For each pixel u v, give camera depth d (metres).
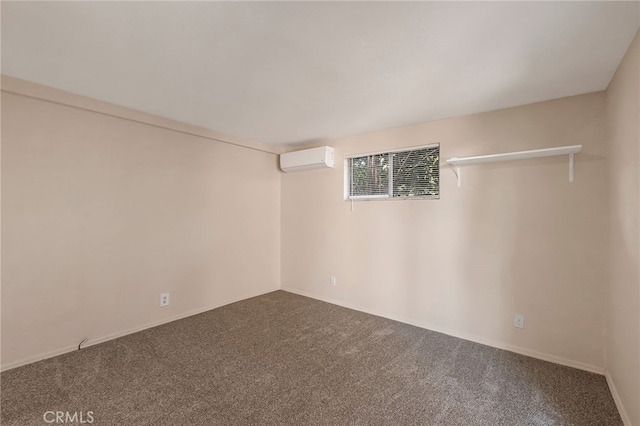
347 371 2.23
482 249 2.72
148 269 2.98
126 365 2.28
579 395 1.95
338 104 2.57
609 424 1.69
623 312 1.78
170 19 1.44
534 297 2.47
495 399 1.91
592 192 2.24
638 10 1.33
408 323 3.18
